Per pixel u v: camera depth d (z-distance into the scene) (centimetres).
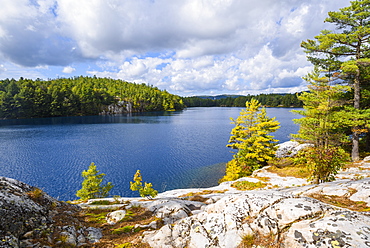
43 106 13488
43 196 728
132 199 1077
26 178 3192
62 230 555
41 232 504
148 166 3962
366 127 2059
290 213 418
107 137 6769
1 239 414
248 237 419
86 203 916
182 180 3297
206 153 4950
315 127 1812
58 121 11381
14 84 13438
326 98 2298
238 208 501
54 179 3170
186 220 552
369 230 326
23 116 12688
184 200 933
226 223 475
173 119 12912
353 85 2167
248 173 2767
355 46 2111
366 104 2361
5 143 5619
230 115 15812
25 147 5191
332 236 327
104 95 18350
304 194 766
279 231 397
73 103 15150
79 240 544
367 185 654
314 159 1182
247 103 3441
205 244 448
